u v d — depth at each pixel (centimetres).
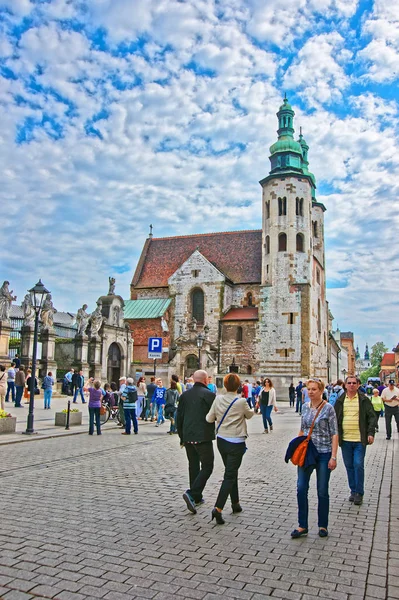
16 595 603
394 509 1032
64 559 717
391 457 1734
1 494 1077
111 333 5053
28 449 1694
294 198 6047
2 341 3781
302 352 5756
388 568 708
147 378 6000
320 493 856
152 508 989
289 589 636
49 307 4312
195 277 6444
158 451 1727
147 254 7425
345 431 1127
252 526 891
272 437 2173
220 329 6203
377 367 16312
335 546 796
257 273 6494
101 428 2408
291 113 6381
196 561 720
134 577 661
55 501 1027
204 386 1064
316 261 6475
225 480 921
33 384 2048
